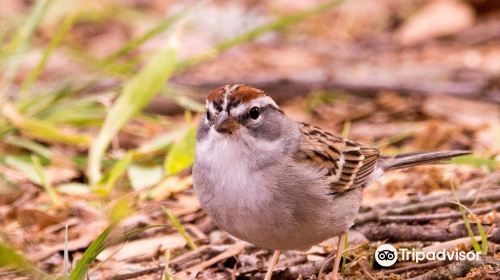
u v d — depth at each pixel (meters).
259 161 8.02
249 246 9.48
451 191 10.37
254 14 19.19
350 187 8.60
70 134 12.20
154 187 11.03
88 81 13.17
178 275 8.91
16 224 10.51
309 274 8.68
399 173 11.46
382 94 14.78
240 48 18.05
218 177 8.02
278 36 18.66
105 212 10.36
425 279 7.96
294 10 19.64
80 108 12.88
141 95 11.70
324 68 16.48
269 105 8.22
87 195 10.87
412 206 9.84
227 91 8.19
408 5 19.97
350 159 8.75
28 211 10.35
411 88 14.74
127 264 9.30
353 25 19.33
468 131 13.09
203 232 10.03
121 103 11.66
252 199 7.96
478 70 15.89
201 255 9.27
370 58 17.19
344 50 17.89
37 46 17.12
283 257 9.27
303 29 19.12
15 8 18.67
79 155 12.84
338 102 14.90
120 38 18.42
